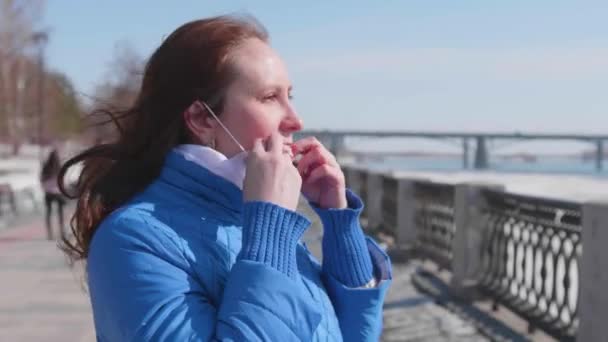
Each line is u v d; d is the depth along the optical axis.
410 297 7.13
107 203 1.49
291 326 1.26
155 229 1.31
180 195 1.40
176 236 1.32
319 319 1.29
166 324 1.23
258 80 1.45
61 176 1.60
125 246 1.29
